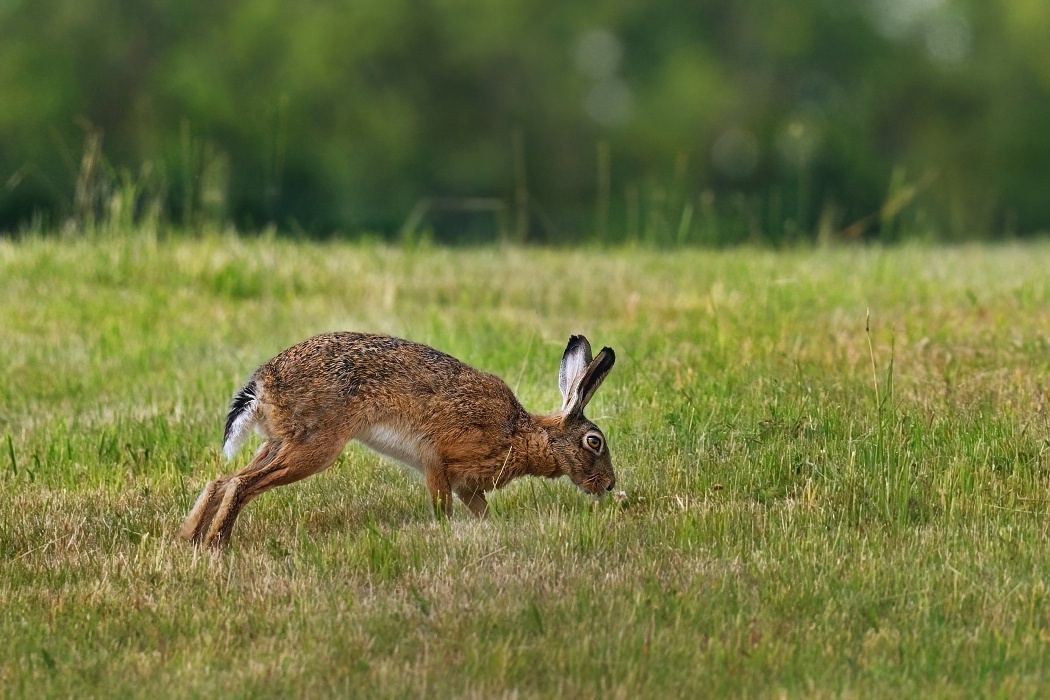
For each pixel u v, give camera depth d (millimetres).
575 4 118625
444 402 19906
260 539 19625
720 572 17547
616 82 118188
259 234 52406
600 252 50094
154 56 104125
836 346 29109
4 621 16391
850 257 47062
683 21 117250
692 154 112125
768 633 15672
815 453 21812
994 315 33750
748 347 28469
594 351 29781
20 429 25609
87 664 15133
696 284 40062
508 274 42312
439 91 116125
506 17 117125
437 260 44938
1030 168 114750
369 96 112312
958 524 19438
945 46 117375
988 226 109562
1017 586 16844
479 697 14344
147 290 38719
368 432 19625
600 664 14984
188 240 44656
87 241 43531
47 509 20656
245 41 106875
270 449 19484
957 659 15180
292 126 104250
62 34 102562
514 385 27000
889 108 115875
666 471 21859
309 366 19312
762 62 115875
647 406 24844
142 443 23938
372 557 18328
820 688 14461
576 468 20766
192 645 15750
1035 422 22797
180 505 20953
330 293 39250
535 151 114938
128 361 30781
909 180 110188
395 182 110438
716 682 14602
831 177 108625
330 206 104000
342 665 15156
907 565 17812
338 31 110438
